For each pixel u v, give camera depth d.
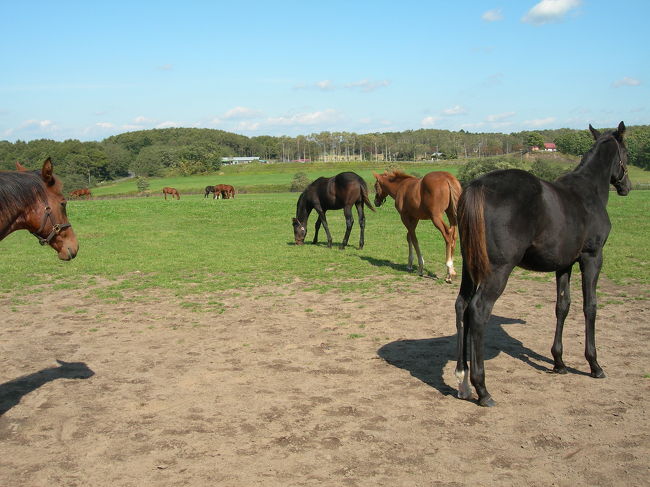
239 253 15.16
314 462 3.81
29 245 17.81
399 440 4.15
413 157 166.38
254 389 5.27
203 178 103.31
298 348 6.62
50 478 3.67
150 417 4.65
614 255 12.66
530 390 5.16
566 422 4.43
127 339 7.17
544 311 8.25
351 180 15.10
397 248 15.45
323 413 4.67
